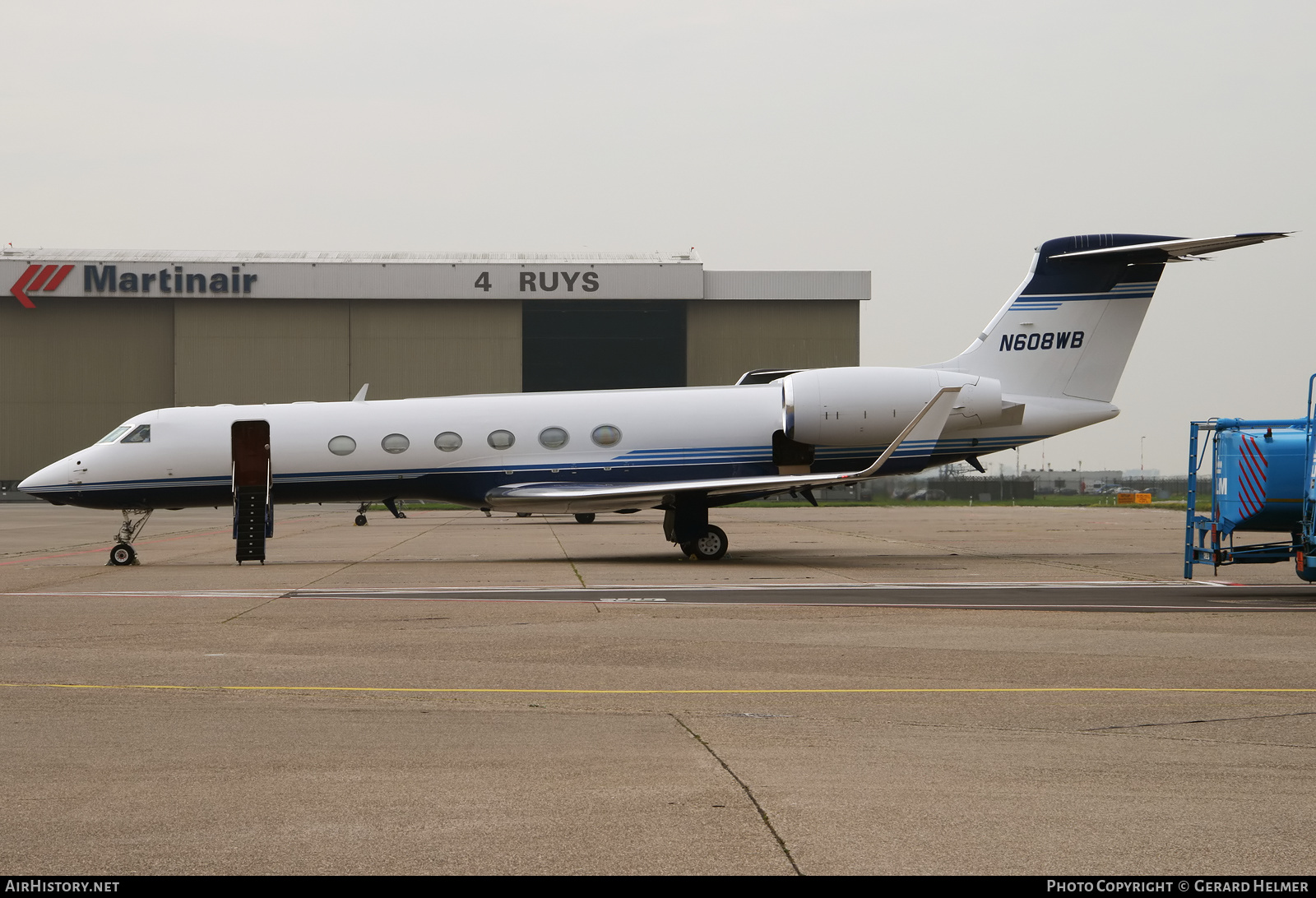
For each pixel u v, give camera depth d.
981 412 81.44
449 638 41.47
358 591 58.16
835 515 174.38
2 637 41.88
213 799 20.86
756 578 65.06
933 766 23.30
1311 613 48.81
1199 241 78.69
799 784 21.89
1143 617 47.47
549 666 35.69
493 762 23.59
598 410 81.44
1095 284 83.69
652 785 21.83
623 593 57.00
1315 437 56.12
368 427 79.75
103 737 25.94
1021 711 28.86
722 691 31.69
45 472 77.81
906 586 60.22
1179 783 21.97
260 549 76.69
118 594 57.22
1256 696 30.83
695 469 81.44
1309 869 17.34
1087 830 19.11
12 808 20.34
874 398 79.38
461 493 80.88
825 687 32.25
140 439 78.12
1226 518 59.12
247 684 32.59
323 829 19.20
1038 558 81.06
